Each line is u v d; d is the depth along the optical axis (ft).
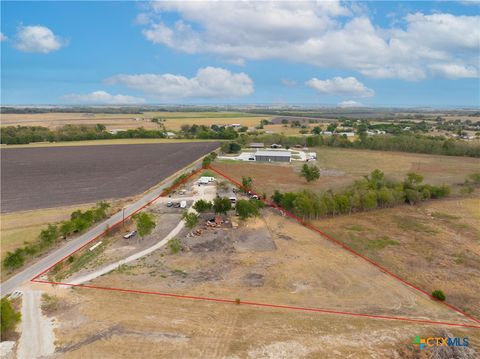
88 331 98.17
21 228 181.68
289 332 98.73
